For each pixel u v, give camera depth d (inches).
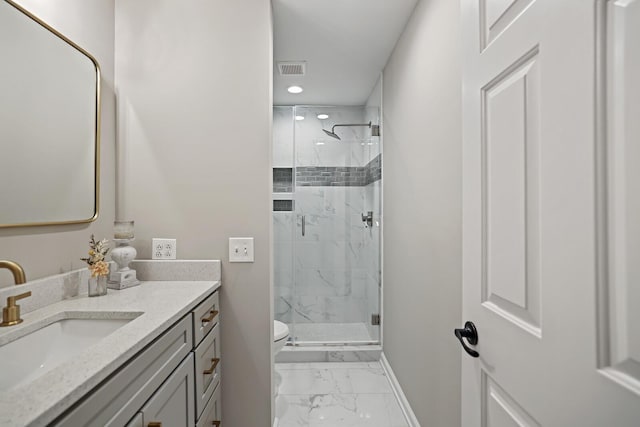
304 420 83.9
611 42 20.2
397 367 96.0
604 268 20.7
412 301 80.7
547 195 25.4
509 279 30.5
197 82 68.9
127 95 68.3
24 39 46.1
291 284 131.7
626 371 19.3
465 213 38.8
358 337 127.6
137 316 46.4
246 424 68.9
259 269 68.9
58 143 52.3
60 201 52.8
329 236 132.0
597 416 20.8
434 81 64.7
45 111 49.8
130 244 68.4
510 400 30.8
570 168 23.0
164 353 43.0
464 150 39.0
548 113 25.2
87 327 46.7
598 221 21.0
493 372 33.1
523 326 28.4
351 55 100.3
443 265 60.9
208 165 68.9
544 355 25.6
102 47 64.2
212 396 61.4
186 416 49.8
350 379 105.1
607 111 20.5
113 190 67.5
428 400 69.4
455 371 55.7
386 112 106.7
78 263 57.1
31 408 23.7
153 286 62.5
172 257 68.6
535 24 26.5
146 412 37.3
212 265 67.4
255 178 69.1
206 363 58.5
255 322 68.9
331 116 131.1
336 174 131.3
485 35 34.9
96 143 61.1
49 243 51.0
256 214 69.1
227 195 68.9
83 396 28.2
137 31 68.6
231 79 69.1
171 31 68.8
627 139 19.3
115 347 33.6
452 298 56.9
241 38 69.2
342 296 131.8
